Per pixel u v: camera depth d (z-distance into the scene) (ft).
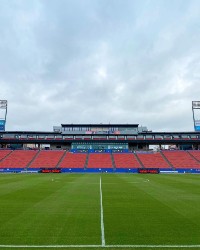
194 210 59.26
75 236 38.83
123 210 59.00
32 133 347.36
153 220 49.06
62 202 70.13
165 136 346.13
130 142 345.31
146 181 151.64
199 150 345.72
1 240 37.01
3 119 313.94
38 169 284.20
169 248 33.96
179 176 209.05
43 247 34.27
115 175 222.28
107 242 36.19
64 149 356.18
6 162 301.63
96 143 346.74
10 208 61.00
